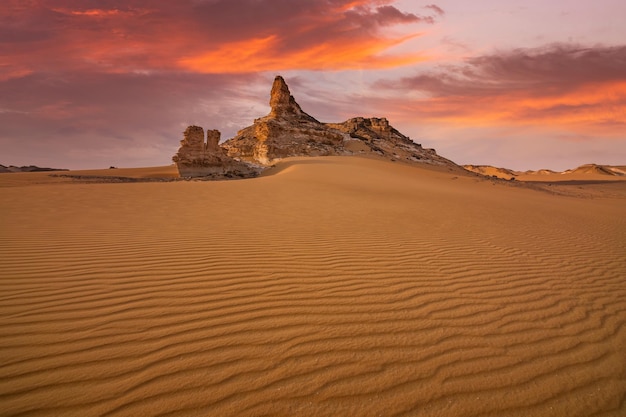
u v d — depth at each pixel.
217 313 3.66
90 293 4.07
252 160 52.31
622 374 2.92
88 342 3.03
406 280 4.94
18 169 69.12
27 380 2.52
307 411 2.34
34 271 4.77
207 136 39.72
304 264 5.46
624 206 26.27
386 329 3.47
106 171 58.50
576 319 3.94
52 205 10.22
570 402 2.56
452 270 5.55
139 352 2.90
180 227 7.97
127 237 6.85
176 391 2.46
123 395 2.40
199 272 4.92
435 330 3.50
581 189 57.53
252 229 8.04
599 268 6.25
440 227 9.62
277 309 3.82
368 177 26.52
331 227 8.72
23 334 3.12
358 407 2.40
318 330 3.39
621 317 4.05
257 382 2.59
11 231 7.02
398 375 2.75
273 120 54.78
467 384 2.69
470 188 31.05
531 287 4.95
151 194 13.12
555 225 11.70
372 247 6.79
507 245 7.79
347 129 78.44
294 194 15.21
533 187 47.69
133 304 3.81
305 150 52.22
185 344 3.05
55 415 2.21
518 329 3.62
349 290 4.46
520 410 2.46
